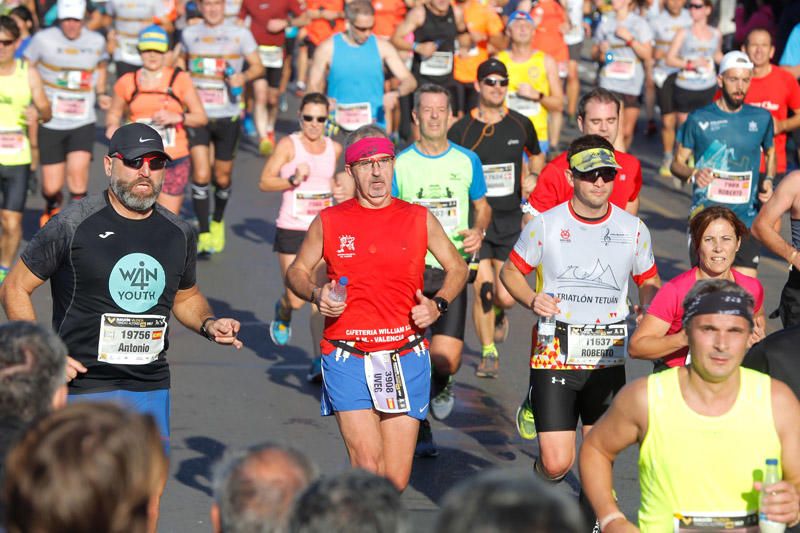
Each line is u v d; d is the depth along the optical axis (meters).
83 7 40.12
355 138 19.48
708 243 19.27
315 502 8.12
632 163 25.03
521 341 33.44
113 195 18.14
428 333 33.97
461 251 25.25
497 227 29.48
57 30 40.34
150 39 37.59
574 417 20.17
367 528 8.02
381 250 19.17
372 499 8.12
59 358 11.84
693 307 13.71
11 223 37.06
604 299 19.97
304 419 26.77
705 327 13.58
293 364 31.00
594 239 19.84
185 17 62.88
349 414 19.30
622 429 14.42
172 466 23.59
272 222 47.16
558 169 24.95
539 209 25.11
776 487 13.55
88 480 8.12
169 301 18.58
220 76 42.94
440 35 50.22
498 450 25.12
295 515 8.18
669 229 46.25
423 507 21.75
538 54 40.03
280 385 29.19
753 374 14.06
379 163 19.25
